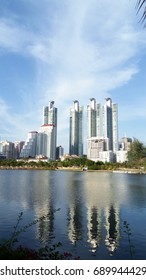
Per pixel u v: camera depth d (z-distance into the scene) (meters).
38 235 20.27
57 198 44.22
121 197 46.91
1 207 34.00
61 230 21.98
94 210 32.72
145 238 19.73
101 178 111.19
